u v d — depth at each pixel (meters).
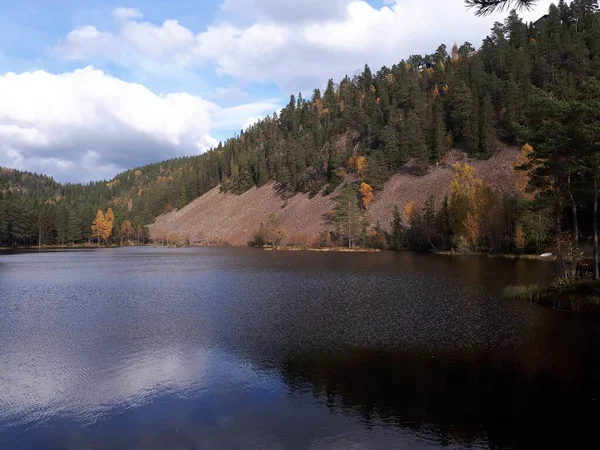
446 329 23.22
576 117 26.94
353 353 19.39
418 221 100.12
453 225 85.69
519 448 11.05
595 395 14.25
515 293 32.19
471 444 11.30
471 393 14.60
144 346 21.11
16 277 53.41
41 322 26.75
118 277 52.69
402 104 164.00
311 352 19.67
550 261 61.91
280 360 18.59
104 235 167.75
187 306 31.81
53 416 13.48
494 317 25.77
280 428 12.29
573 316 25.62
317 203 144.25
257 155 198.88
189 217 197.12
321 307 30.41
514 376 16.08
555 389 14.79
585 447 11.05
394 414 13.10
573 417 12.73
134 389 15.58
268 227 134.00
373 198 127.19
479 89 135.50
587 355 18.27
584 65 104.69
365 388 15.23
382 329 23.59
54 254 109.00
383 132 139.50
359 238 109.56
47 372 17.53
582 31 121.31
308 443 11.41
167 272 58.53
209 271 58.94
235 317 27.58
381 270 55.31
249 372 17.14
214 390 15.32
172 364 18.31
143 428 12.51
